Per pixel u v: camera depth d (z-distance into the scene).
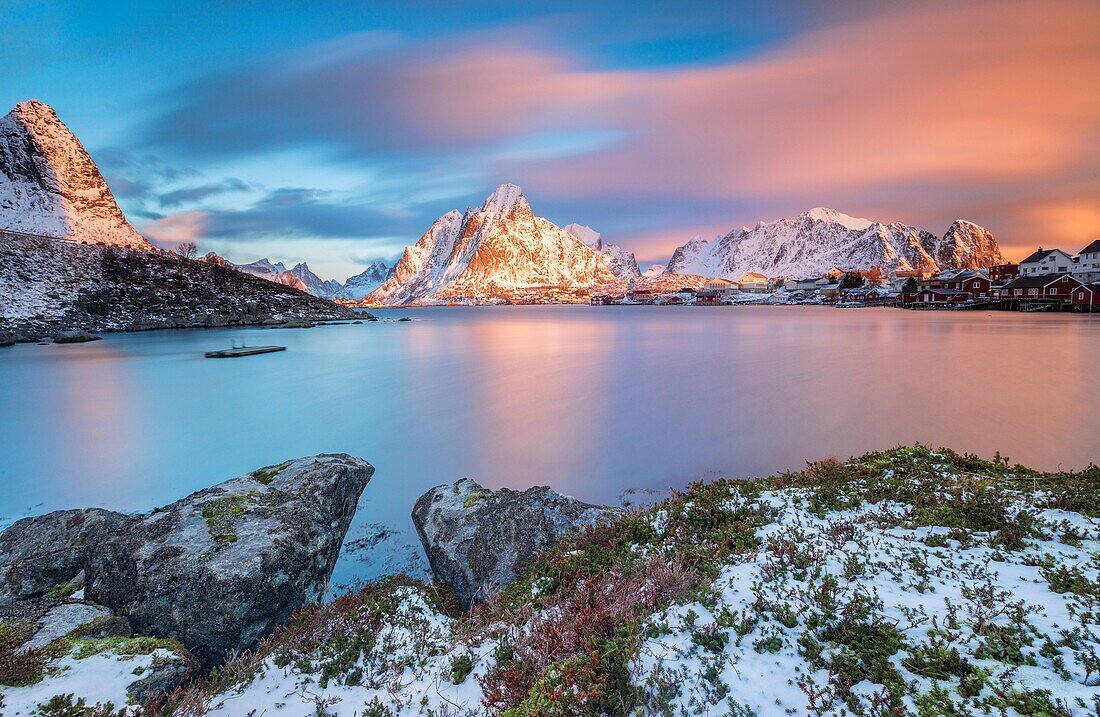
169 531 9.88
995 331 65.56
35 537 11.05
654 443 21.45
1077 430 21.66
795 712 4.35
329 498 12.44
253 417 27.34
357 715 5.75
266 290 119.75
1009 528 7.13
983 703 4.09
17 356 52.47
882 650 4.84
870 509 8.47
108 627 8.28
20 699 6.05
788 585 6.22
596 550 8.51
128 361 49.31
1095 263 115.00
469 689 5.98
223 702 6.19
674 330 84.62
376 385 36.69
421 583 10.45
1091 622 4.87
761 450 20.22
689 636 5.51
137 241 137.75
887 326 78.12
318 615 8.32
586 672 5.16
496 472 18.72
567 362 47.41
